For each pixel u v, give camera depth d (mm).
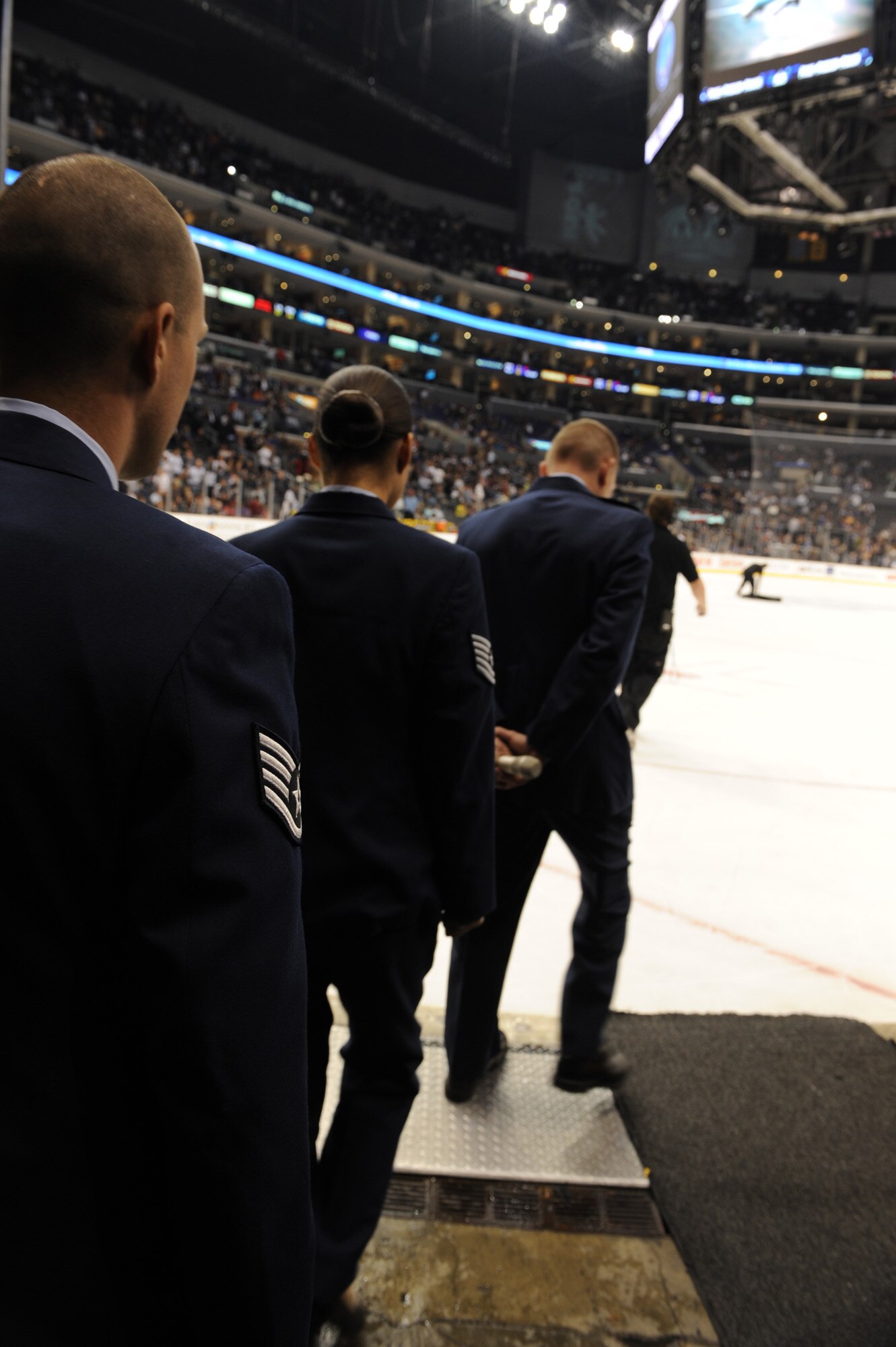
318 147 35094
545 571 1872
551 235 38375
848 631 12258
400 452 1420
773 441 22672
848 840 3949
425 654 1297
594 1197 1713
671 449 36094
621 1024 2322
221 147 30812
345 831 1287
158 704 554
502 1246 1587
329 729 1311
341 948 1292
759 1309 1461
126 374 668
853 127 15250
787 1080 2088
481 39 30531
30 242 629
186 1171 549
